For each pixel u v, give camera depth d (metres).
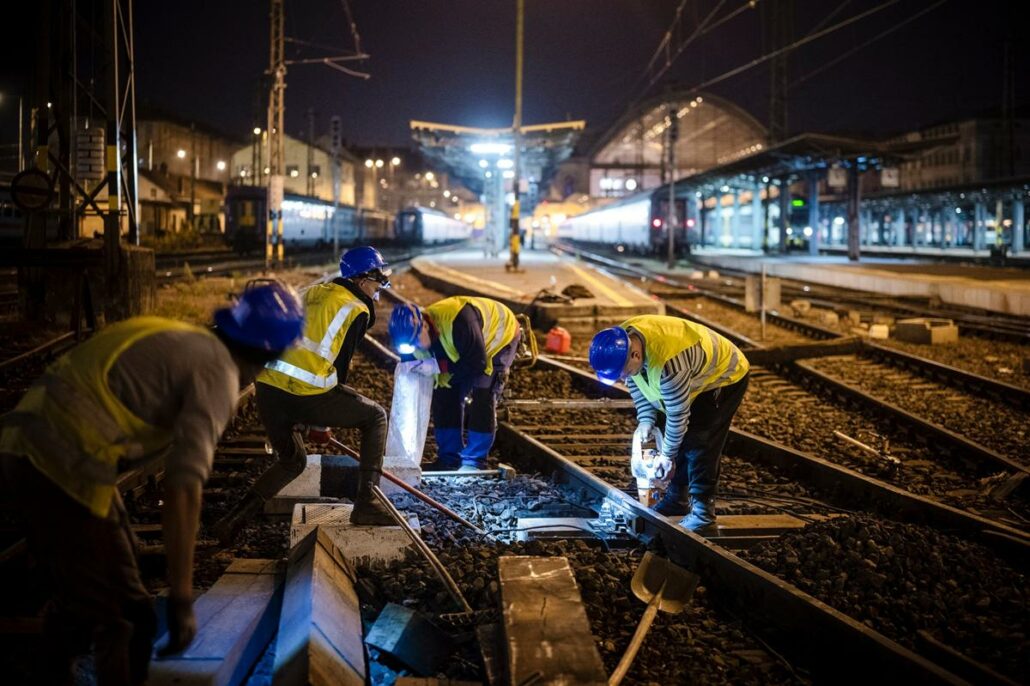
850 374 13.41
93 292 14.65
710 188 57.44
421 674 4.16
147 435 3.04
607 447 8.91
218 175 86.31
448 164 50.69
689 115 109.19
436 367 7.25
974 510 7.17
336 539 5.33
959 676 4.22
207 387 3.01
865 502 7.10
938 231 69.88
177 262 39.97
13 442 2.94
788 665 4.42
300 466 5.46
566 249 63.66
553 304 19.20
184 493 2.91
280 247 32.84
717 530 6.32
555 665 3.80
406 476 7.00
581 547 5.80
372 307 5.57
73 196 15.68
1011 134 50.25
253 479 7.40
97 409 2.94
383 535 5.36
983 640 4.55
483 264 36.50
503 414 10.04
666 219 51.28
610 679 4.06
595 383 11.94
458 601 4.78
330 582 4.43
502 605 4.23
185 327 3.10
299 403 5.24
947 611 4.82
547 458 8.02
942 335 17.05
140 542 5.77
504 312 7.86
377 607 4.81
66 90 14.92
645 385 6.12
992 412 11.05
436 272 30.88
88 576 3.04
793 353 14.05
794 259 43.19
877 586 5.02
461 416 7.98
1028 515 7.11
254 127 52.25
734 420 10.21
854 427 10.12
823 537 5.50
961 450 8.77
